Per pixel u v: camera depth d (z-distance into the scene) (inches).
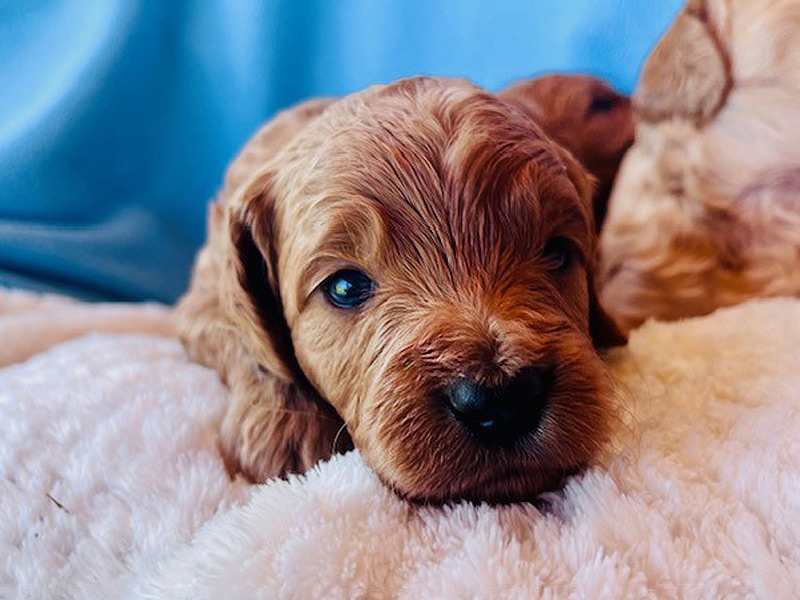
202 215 15.7
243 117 15.1
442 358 5.3
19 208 14.1
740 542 4.7
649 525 4.8
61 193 14.3
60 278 13.6
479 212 5.9
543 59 13.2
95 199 14.8
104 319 10.6
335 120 6.6
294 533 4.9
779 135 8.9
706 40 9.4
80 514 5.8
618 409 5.8
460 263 5.9
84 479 6.0
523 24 13.2
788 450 5.3
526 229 6.0
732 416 5.9
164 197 15.6
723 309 8.2
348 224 6.0
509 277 5.9
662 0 12.0
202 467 6.2
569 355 5.6
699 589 4.5
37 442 6.4
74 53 14.9
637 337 7.6
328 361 6.4
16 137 14.2
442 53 13.9
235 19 14.7
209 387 7.6
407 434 5.3
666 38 10.0
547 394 5.3
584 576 4.5
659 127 10.0
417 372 5.4
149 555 5.4
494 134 6.1
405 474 5.3
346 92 14.5
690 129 9.6
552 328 5.8
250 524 5.0
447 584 4.6
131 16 14.7
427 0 13.7
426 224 5.9
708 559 4.6
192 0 14.9
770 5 9.0
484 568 4.6
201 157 15.7
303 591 4.5
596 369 5.7
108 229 14.6
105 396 7.0
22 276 13.2
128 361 8.0
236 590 4.5
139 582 5.1
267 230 7.1
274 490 5.5
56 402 6.9
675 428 5.8
